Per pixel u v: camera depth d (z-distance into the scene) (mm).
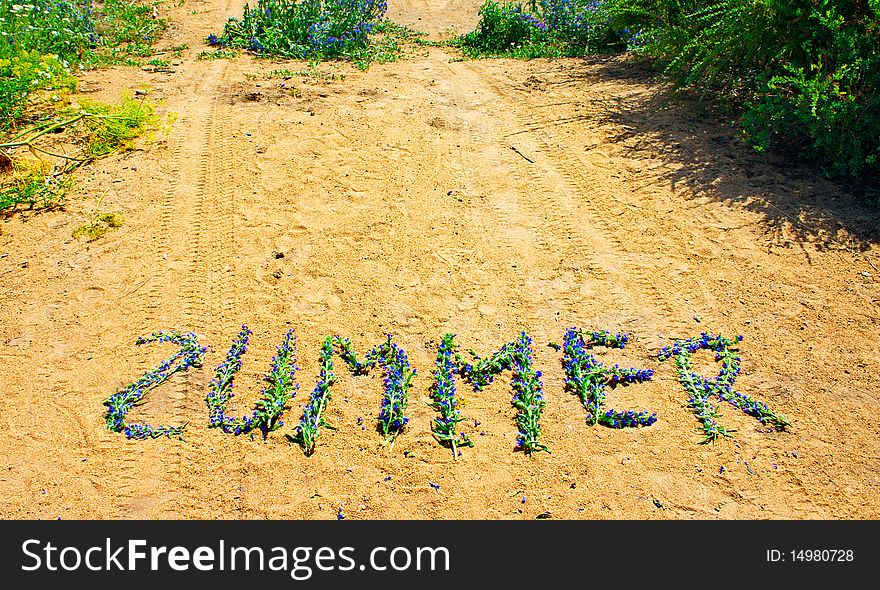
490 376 4051
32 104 7168
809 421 3682
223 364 4102
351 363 4137
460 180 5992
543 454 3584
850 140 5520
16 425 3734
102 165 6199
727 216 5309
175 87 7996
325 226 5391
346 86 8133
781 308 4414
